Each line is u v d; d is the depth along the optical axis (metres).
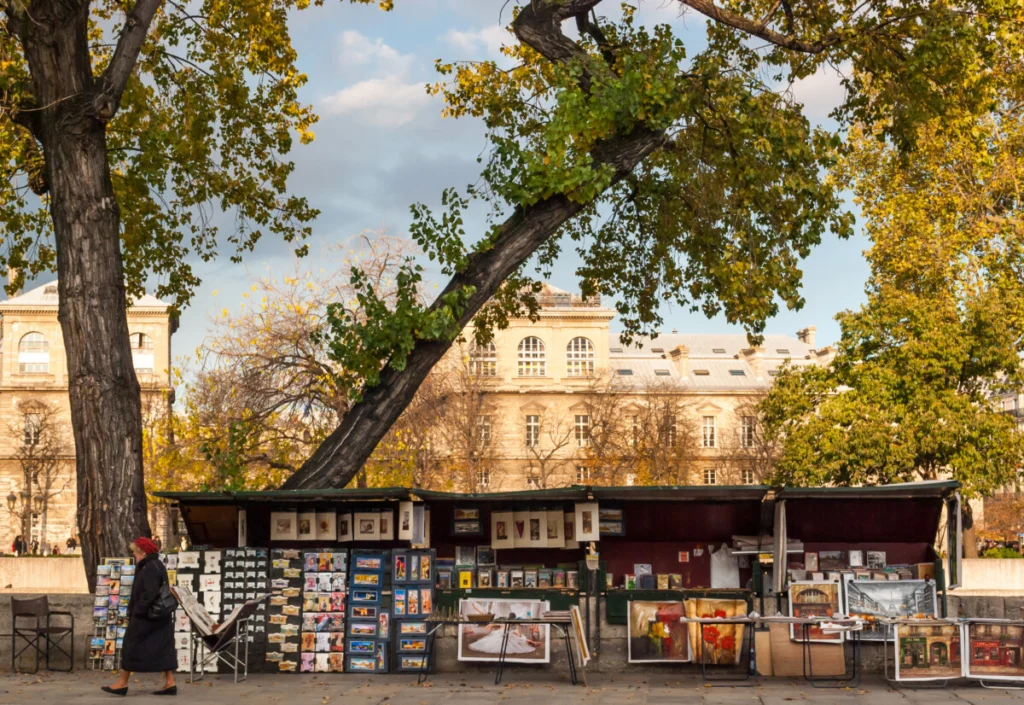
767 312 19.75
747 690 12.56
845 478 39.00
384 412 16.97
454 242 17.02
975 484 37.09
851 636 13.68
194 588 14.38
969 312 37.22
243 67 22.84
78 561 32.97
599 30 19.64
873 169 36.94
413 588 14.32
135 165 22.44
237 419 30.17
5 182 20.91
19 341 91.25
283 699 11.72
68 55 16.20
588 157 16.88
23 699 11.48
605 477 79.69
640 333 24.77
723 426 98.88
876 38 18.59
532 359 94.38
